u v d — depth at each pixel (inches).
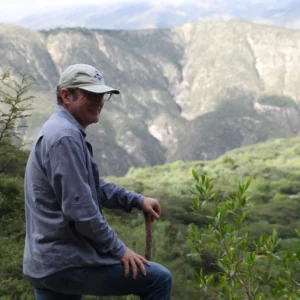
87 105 83.3
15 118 146.6
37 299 86.9
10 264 177.9
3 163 172.1
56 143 77.7
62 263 77.9
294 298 81.0
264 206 2151.8
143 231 502.9
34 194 80.0
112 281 80.6
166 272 83.0
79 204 76.3
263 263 85.3
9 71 144.6
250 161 4926.2
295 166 4771.2
